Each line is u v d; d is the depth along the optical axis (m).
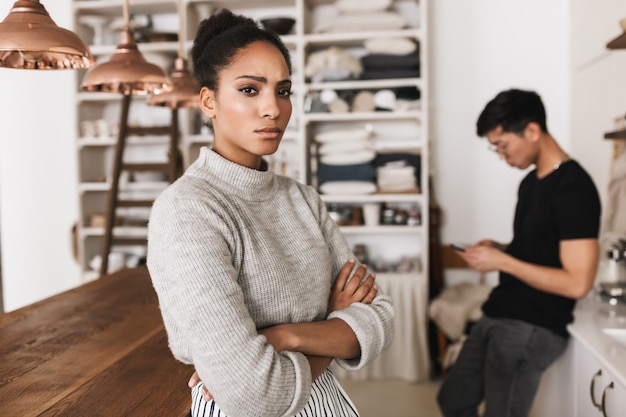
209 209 1.12
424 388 3.94
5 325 2.13
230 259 1.11
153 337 1.98
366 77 4.11
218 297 1.04
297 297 1.20
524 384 2.35
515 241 2.46
